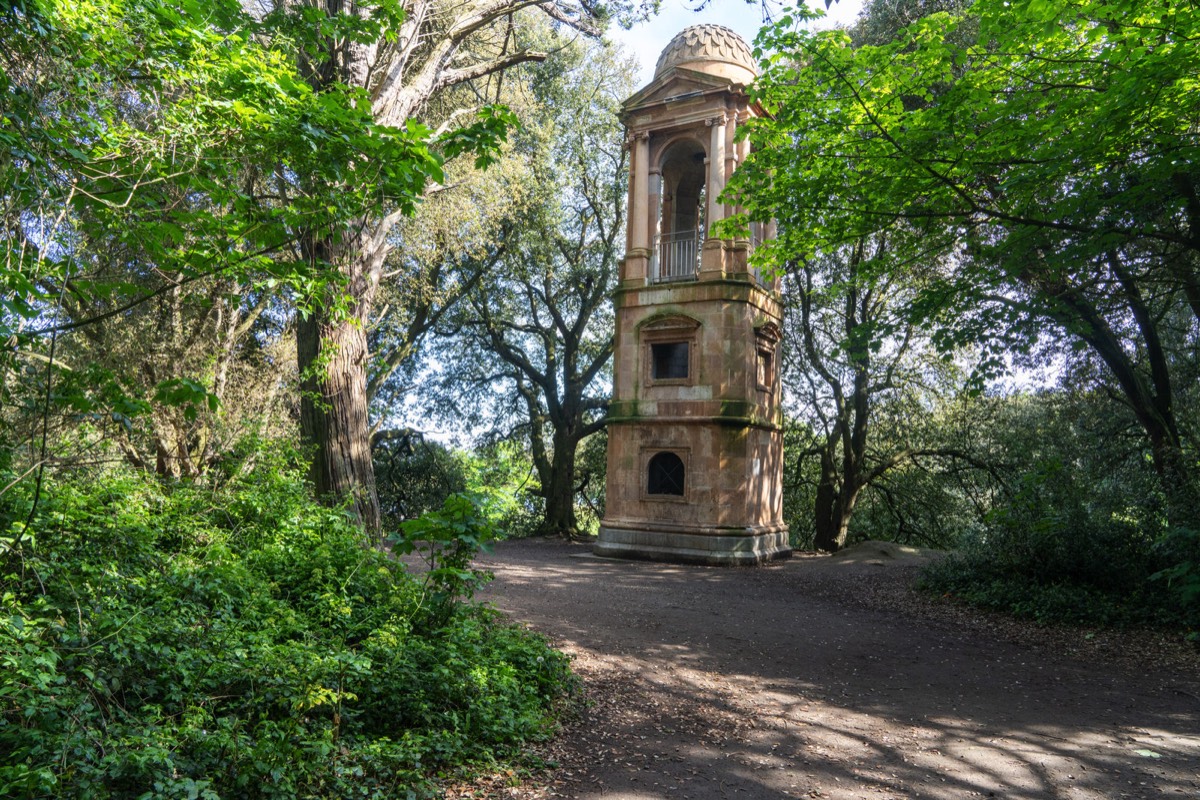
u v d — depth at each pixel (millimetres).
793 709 8211
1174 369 20156
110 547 7172
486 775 5660
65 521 7059
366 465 11281
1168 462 14719
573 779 5859
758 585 17938
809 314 27125
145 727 4426
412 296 26203
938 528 30219
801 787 5980
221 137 5633
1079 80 10359
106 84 5598
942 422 28109
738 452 22219
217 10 6117
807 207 12039
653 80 23531
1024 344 12898
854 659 10773
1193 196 10992
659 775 6086
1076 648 11438
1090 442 21812
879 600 15883
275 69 5961
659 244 24219
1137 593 13219
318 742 4797
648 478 23078
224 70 5547
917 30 10617
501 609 12633
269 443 10688
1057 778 6301
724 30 24172
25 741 4016
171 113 5395
